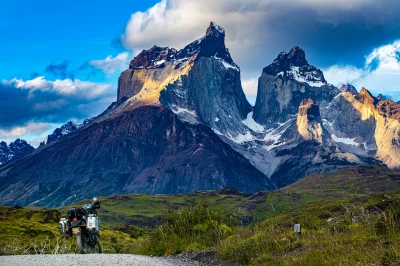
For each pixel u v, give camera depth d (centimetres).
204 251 2403
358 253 1611
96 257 1830
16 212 7625
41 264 1591
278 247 2047
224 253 2156
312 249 1822
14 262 1650
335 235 2006
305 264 1672
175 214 3078
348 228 2119
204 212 3064
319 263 1634
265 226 2648
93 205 2275
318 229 2302
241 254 2058
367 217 2106
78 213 2184
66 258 1781
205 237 2791
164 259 2062
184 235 2877
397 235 1734
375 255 1546
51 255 1916
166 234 2945
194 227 2900
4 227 5575
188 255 2400
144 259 1883
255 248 2089
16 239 4894
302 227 2423
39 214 7681
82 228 2181
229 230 2811
